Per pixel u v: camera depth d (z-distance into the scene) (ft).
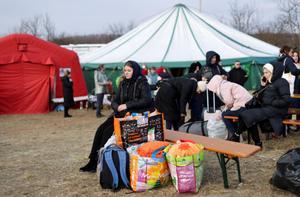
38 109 48.60
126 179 16.62
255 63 55.98
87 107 52.01
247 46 62.34
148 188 16.28
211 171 18.86
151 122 17.42
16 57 47.62
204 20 66.59
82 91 52.06
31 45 48.34
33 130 35.14
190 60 55.16
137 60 57.31
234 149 15.88
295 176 15.01
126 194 16.17
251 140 25.02
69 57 50.85
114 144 17.33
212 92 26.14
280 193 15.62
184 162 15.58
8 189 17.75
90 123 38.65
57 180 18.74
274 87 22.00
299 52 29.35
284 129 25.58
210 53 26.78
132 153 16.61
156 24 66.28
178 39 61.00
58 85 49.75
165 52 58.13
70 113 48.03
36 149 26.27
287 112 22.77
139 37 64.85
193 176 15.71
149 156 16.20
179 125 23.94
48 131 34.27
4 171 20.74
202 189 16.37
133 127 17.02
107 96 52.21
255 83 56.49
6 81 47.50
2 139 30.78
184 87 22.74
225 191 16.10
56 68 49.39
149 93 18.44
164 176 16.40
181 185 15.70
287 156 15.80
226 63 55.67
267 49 64.80
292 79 27.58
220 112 23.53
